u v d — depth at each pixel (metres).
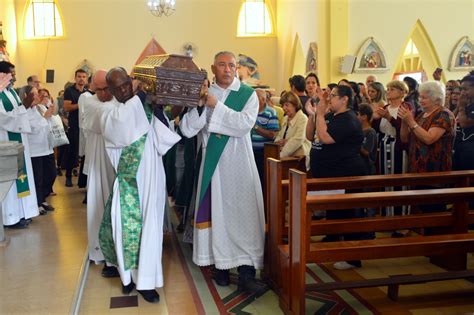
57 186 7.41
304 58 10.52
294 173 3.09
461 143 4.52
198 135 3.84
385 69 8.58
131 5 12.56
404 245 3.21
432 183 4.05
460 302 3.50
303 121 5.20
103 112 3.40
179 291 3.70
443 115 4.22
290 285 3.21
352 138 4.15
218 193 3.64
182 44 12.76
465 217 3.92
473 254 4.57
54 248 4.15
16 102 4.73
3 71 4.60
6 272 3.57
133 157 3.36
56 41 12.50
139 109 3.32
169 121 3.79
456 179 4.08
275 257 3.61
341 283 3.41
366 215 4.97
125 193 3.37
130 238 3.38
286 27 12.06
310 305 3.46
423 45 8.83
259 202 3.74
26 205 4.83
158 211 3.47
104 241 3.53
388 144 5.04
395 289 3.51
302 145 5.18
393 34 8.55
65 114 9.00
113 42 12.59
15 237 4.49
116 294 3.56
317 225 3.64
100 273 3.94
